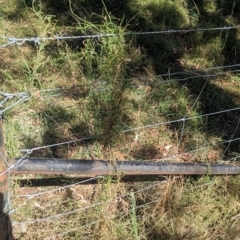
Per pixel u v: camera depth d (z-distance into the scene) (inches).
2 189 82.8
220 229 112.7
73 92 125.9
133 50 145.0
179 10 171.6
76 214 108.7
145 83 131.5
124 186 115.9
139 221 109.7
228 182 118.2
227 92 145.3
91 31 143.1
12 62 141.7
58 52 144.5
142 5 171.5
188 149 128.7
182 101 138.4
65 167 90.5
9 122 120.6
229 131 135.0
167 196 112.5
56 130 126.0
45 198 111.7
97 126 125.2
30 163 87.8
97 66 134.6
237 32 166.1
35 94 123.6
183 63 154.1
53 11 166.4
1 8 163.0
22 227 105.2
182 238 109.6
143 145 127.2
